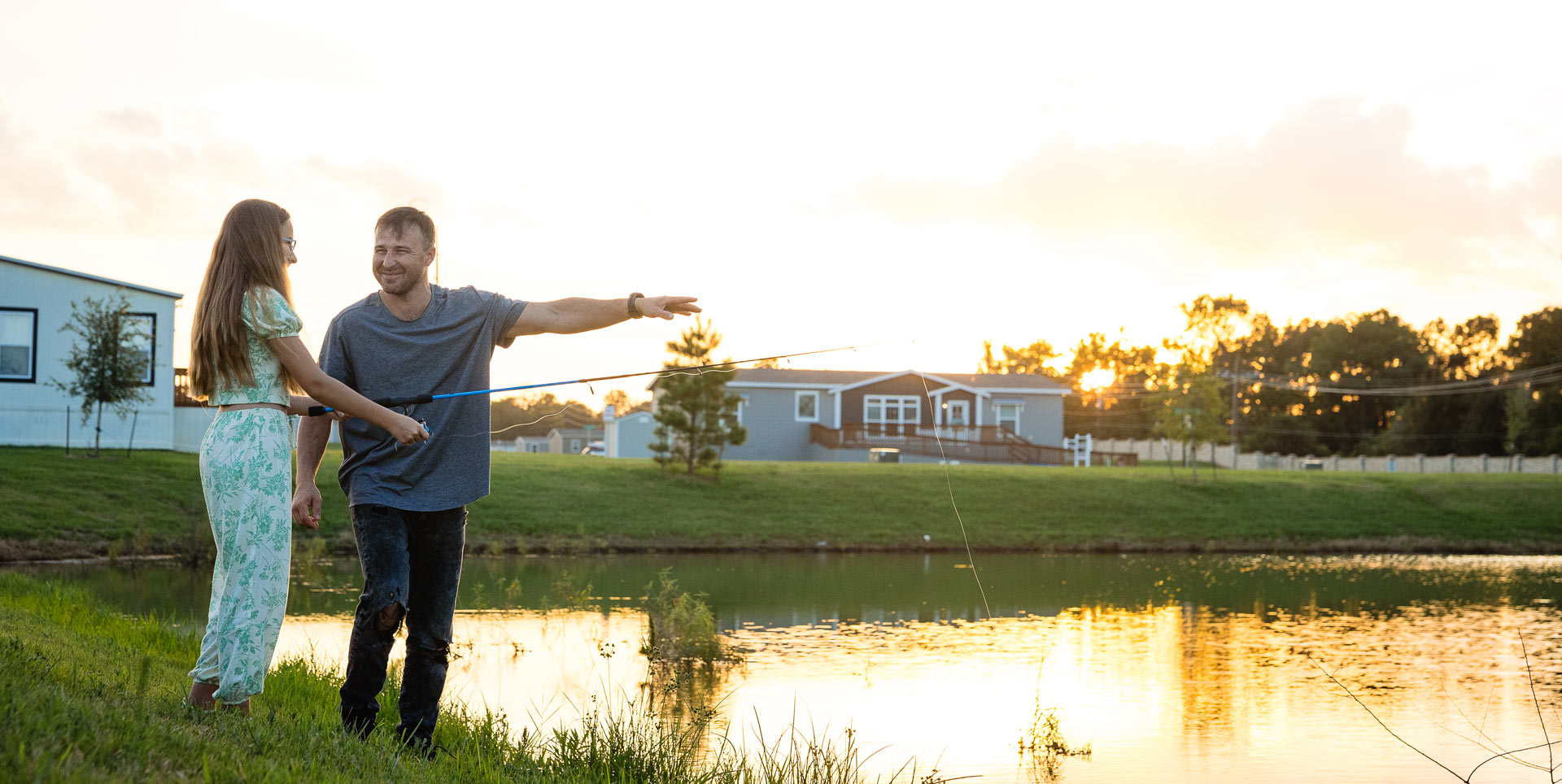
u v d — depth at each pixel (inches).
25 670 140.0
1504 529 1322.6
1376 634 592.7
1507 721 391.5
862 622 602.5
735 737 318.0
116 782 96.3
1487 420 2807.6
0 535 773.9
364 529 161.9
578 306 173.6
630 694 382.0
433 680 170.6
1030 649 521.3
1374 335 3284.9
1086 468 1588.3
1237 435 3221.0
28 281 1082.1
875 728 350.9
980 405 1913.1
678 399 1280.8
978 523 1189.1
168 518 870.4
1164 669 479.8
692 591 721.6
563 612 590.2
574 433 2640.3
